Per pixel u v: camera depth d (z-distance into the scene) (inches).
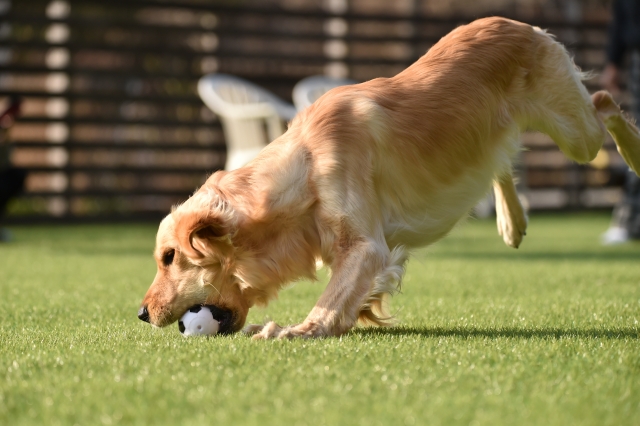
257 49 797.2
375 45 847.7
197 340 175.5
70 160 673.6
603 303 242.1
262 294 198.5
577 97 238.5
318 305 185.6
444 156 207.0
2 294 283.4
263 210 189.9
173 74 678.5
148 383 133.2
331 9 737.6
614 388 129.0
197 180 735.7
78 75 639.1
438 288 295.0
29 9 687.1
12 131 737.6
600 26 797.2
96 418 115.0
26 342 177.0
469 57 219.0
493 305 245.1
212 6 681.6
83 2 639.8
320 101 202.5
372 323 201.9
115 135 754.2
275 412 116.8
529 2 872.9
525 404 120.0
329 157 190.4
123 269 370.0
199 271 192.1
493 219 733.3
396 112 203.6
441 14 770.8
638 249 450.3
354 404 120.0
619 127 257.8
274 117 561.3
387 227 201.5
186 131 741.3
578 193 811.4
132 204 742.5
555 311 228.1
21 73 621.6
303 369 142.6
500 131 220.8
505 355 154.7
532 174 816.9
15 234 582.6
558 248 467.8
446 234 217.5
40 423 113.3
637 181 490.6
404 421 111.7
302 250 193.8
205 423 111.2
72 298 273.4
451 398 123.3
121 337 183.0
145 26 658.2
